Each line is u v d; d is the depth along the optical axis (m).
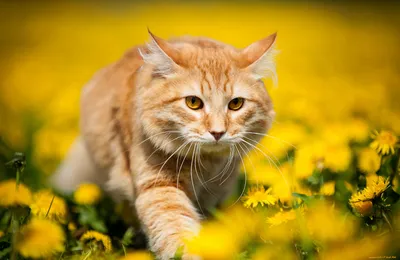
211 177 4.28
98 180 4.99
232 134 4.00
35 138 6.39
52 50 12.98
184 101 3.99
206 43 4.43
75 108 8.02
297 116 6.82
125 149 4.33
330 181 4.11
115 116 4.44
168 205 3.93
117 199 4.55
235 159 4.30
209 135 3.93
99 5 21.88
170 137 4.03
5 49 13.20
